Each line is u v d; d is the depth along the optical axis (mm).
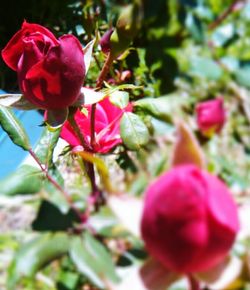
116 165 382
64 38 326
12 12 775
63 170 420
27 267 163
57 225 169
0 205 185
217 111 259
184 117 258
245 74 298
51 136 366
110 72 473
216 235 156
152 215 156
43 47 332
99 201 171
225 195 163
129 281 161
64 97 335
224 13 327
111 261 160
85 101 353
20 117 597
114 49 367
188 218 154
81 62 334
